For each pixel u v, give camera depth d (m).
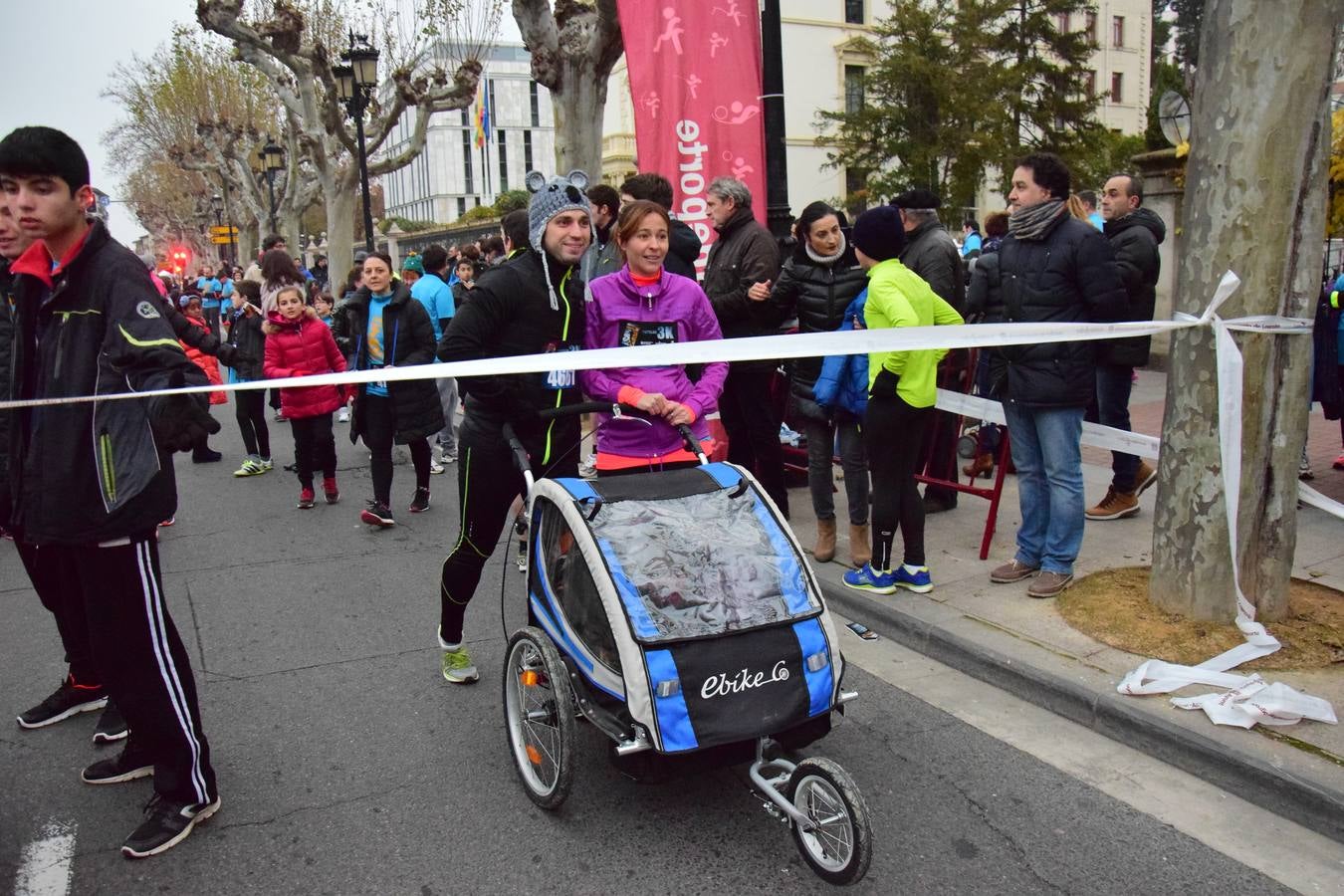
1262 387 4.14
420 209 98.50
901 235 4.73
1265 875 2.99
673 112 7.39
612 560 3.13
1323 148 4.01
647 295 4.03
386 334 6.91
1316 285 4.12
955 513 6.59
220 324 24.42
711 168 7.46
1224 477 4.12
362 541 6.88
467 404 4.00
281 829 3.36
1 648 5.05
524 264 3.92
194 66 37.69
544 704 3.32
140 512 3.04
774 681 3.02
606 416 4.40
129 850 3.20
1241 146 3.97
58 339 3.01
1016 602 4.95
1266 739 3.53
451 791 3.58
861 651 4.75
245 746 3.95
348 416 12.45
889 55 31.91
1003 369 6.30
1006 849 3.15
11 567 6.43
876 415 4.89
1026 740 3.85
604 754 3.81
